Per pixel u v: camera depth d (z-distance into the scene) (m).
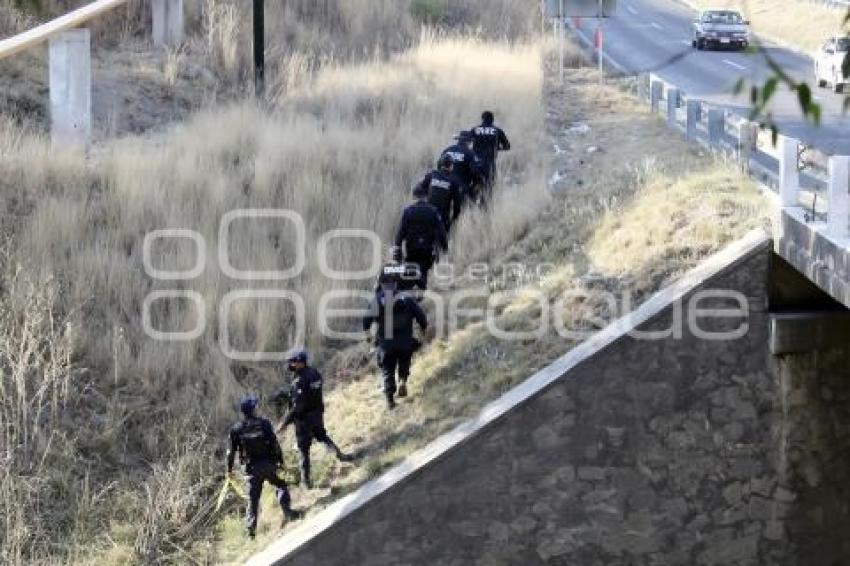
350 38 33.75
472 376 15.91
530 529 14.25
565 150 23.14
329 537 14.05
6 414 15.74
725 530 14.52
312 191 21.58
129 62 28.11
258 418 14.92
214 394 17.66
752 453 14.47
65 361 17.30
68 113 23.00
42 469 15.86
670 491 14.38
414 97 27.81
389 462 14.79
